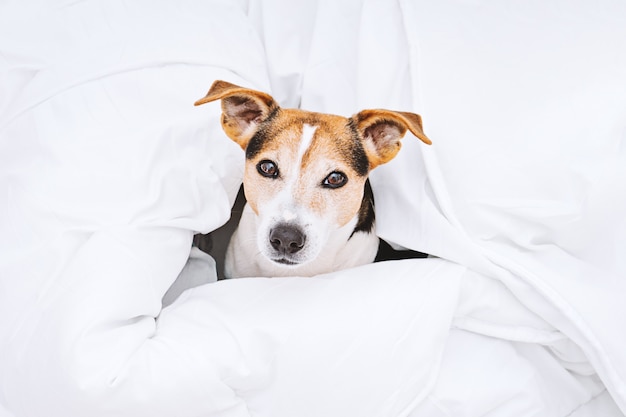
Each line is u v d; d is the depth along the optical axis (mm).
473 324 1571
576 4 1715
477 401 1484
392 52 1775
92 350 1275
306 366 1378
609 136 1560
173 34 1773
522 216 1561
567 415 1616
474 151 1585
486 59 1666
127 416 1284
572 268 1543
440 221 1570
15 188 1523
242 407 1387
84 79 1650
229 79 1786
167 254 1494
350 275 1527
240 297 1475
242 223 1721
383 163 1578
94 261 1376
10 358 1350
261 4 2055
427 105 1641
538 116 1583
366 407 1410
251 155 1488
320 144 1440
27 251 1439
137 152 1546
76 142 1552
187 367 1316
